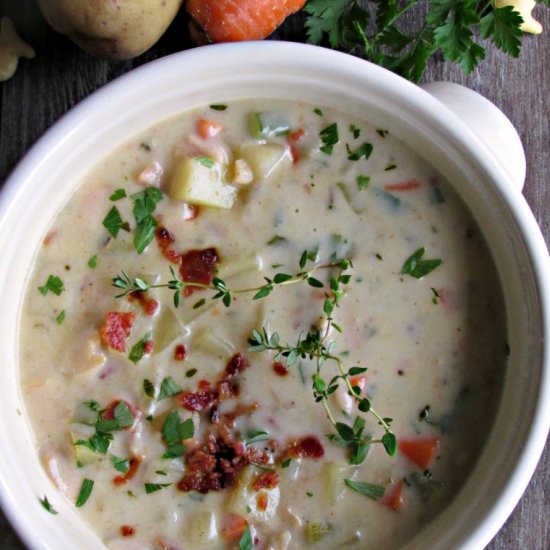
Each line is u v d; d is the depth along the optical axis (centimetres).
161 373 48
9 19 52
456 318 49
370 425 49
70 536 48
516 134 52
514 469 48
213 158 48
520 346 49
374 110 48
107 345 48
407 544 49
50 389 48
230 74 47
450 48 50
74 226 48
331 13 50
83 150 47
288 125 48
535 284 48
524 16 53
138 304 48
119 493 49
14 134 52
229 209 48
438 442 49
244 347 49
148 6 48
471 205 49
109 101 47
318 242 49
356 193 49
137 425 49
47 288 48
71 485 49
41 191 47
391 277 49
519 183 52
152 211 48
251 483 49
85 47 50
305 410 49
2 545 51
